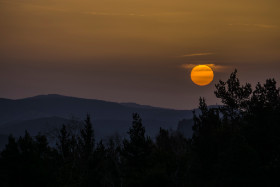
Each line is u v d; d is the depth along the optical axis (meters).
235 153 124.25
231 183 122.56
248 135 144.62
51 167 149.12
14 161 136.88
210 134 154.25
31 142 149.62
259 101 166.00
